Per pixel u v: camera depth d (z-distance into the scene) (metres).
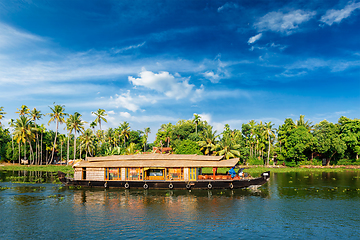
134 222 19.53
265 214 21.77
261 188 34.12
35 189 33.19
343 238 16.48
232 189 32.50
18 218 20.50
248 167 69.75
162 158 34.12
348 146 73.12
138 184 32.75
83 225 18.83
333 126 74.75
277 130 81.25
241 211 22.72
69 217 20.77
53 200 26.84
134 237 16.48
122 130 100.75
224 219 20.38
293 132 74.69
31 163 79.19
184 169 32.75
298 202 26.03
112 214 21.69
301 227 18.50
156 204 25.19
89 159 35.81
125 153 70.31
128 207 24.02
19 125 71.19
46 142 87.50
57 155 100.38
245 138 86.31
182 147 68.00
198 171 34.94
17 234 17.06
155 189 32.50
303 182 40.62
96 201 26.47
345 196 28.95
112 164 34.03
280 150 78.69
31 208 23.58
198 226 18.67
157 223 19.33
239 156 69.88
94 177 34.38
